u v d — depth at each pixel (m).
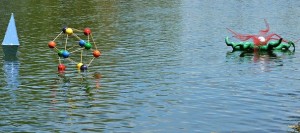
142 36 47.19
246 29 52.22
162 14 66.06
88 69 32.78
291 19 59.81
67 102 25.38
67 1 81.62
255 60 35.66
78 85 28.72
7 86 28.61
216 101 25.28
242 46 39.44
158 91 27.31
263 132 20.64
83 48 37.81
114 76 30.80
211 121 22.20
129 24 55.91
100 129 21.33
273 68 32.91
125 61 35.34
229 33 49.22
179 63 34.69
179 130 21.14
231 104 24.70
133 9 72.12
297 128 21.05
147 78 30.25
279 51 38.97
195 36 47.25
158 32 49.81
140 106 24.56
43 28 52.94
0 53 38.47
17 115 23.31
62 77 30.69
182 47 41.25
